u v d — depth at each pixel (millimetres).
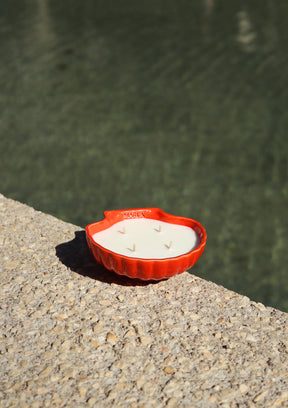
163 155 3680
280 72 4652
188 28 5738
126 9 6520
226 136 3885
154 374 1021
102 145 3715
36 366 1026
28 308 1110
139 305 1120
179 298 1136
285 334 1084
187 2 6809
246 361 1042
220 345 1062
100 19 6117
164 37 5492
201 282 1170
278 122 4020
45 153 3600
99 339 1064
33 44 5328
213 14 6234
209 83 4527
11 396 992
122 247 1127
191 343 1063
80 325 1084
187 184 3441
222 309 1120
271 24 5789
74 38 5480
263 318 1109
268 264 2975
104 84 4512
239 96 4332
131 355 1044
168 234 1157
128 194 3270
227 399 997
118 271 1104
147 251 1120
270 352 1057
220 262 3020
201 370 1028
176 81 4570
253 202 3387
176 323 1093
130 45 5297
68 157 3584
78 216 3053
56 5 6715
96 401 989
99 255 1110
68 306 1114
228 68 4762
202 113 4125
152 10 6461
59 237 1268
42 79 4578
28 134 3789
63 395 995
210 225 3217
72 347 1053
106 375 1019
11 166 3447
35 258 1211
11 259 1208
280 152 3746
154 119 4043
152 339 1066
